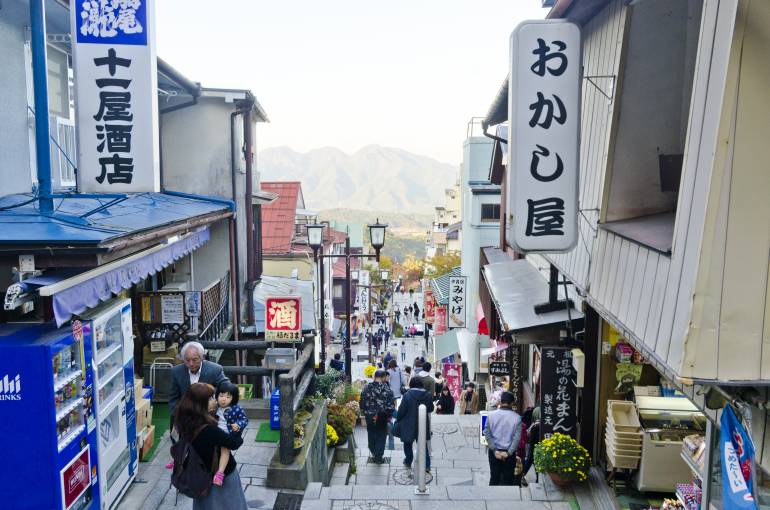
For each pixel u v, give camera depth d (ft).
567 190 19.93
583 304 29.45
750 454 12.12
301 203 120.47
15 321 19.44
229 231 48.75
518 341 31.04
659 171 20.89
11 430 16.52
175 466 18.15
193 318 34.94
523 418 34.04
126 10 23.68
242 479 25.38
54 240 17.30
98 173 23.86
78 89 23.67
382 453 36.99
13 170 26.68
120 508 21.56
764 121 11.99
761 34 11.76
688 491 20.24
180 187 50.06
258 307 57.11
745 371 12.34
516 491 25.85
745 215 12.17
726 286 12.29
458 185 253.24
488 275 46.06
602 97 22.66
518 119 19.90
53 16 28.73
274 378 33.88
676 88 20.30
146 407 26.40
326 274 118.62
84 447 18.61
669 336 13.71
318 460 29.35
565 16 24.36
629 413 25.55
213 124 50.08
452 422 47.09
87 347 18.97
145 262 25.72
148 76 23.85
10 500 16.62
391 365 52.06
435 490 25.84
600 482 25.89
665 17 19.76
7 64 26.32
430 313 129.59
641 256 17.08
